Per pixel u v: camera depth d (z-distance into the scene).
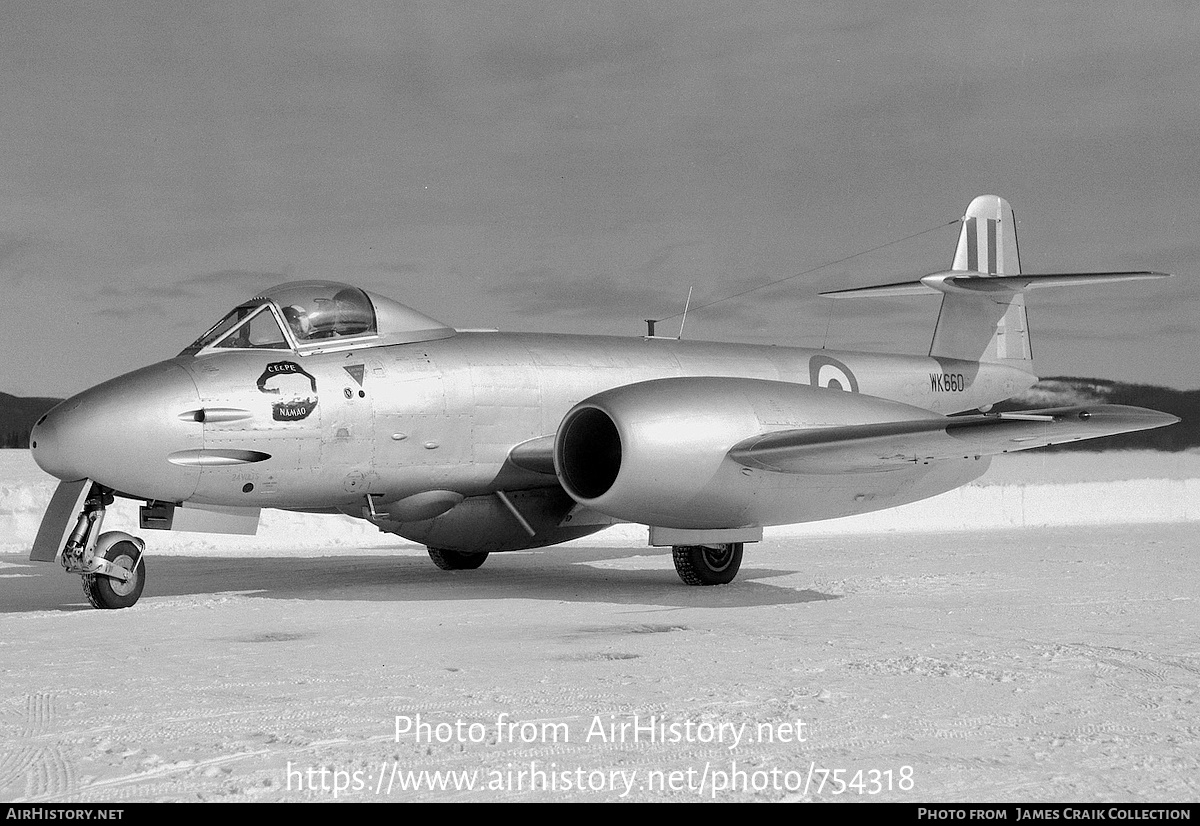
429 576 23.69
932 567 24.50
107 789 7.73
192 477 17.78
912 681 11.38
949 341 29.30
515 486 21.50
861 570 23.97
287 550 31.83
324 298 19.83
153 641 14.27
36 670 12.15
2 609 18.23
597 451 19.67
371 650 13.43
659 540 19.38
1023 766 8.34
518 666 12.27
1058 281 26.78
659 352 23.92
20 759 8.48
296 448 18.52
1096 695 10.75
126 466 17.30
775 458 18.17
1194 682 11.38
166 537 33.12
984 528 41.38
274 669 12.12
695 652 13.19
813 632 14.81
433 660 12.68
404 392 19.70
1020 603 17.95
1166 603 17.89
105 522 33.06
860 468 18.88
